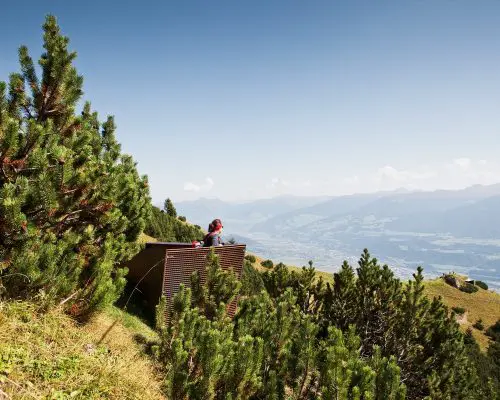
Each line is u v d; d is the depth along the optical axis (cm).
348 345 729
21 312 485
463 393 1079
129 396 459
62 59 627
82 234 616
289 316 711
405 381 1083
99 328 627
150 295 895
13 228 466
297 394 617
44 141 540
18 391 368
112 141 984
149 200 1029
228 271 780
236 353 557
